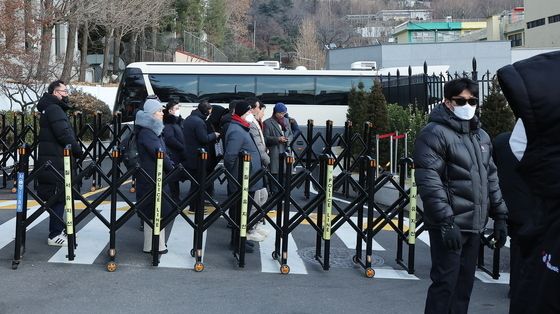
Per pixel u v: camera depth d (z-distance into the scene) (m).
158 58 41.53
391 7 128.62
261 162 8.16
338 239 8.95
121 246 7.95
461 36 96.25
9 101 22.84
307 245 8.50
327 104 20.39
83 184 13.39
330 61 39.62
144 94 19.89
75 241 7.59
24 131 12.84
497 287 6.83
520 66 2.19
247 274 6.97
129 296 6.05
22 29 20.64
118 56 40.25
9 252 7.48
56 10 22.62
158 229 7.07
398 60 37.06
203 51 52.75
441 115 4.81
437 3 126.44
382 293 6.45
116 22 29.22
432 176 4.64
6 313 5.47
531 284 2.26
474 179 4.73
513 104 2.17
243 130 7.67
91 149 12.70
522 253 2.37
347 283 6.78
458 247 4.43
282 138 11.24
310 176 7.29
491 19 78.88
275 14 113.31
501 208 4.95
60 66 29.03
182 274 6.88
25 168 6.90
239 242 7.22
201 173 7.07
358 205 7.34
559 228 2.15
